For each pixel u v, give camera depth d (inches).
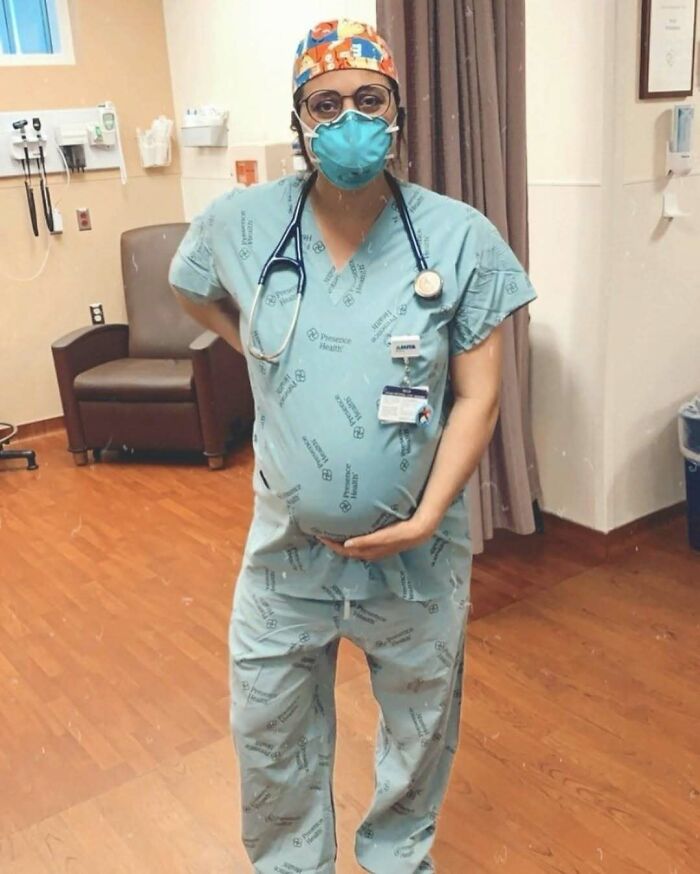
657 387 115.0
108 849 72.1
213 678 95.0
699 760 79.2
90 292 179.6
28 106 164.4
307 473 47.4
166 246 167.8
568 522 118.6
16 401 175.2
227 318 56.4
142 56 176.4
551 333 113.7
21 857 71.7
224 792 77.9
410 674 55.4
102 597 113.1
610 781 77.1
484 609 105.9
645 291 109.7
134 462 162.2
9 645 103.0
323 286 47.4
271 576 53.5
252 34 155.6
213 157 175.5
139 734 86.4
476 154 93.8
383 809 61.5
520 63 95.7
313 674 56.3
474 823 73.0
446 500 49.5
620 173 102.1
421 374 46.4
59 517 138.8
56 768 82.0
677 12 100.7
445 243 47.4
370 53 44.9
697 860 68.2
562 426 115.8
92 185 175.2
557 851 69.8
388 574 51.8
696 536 116.5
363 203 47.4
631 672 92.6
